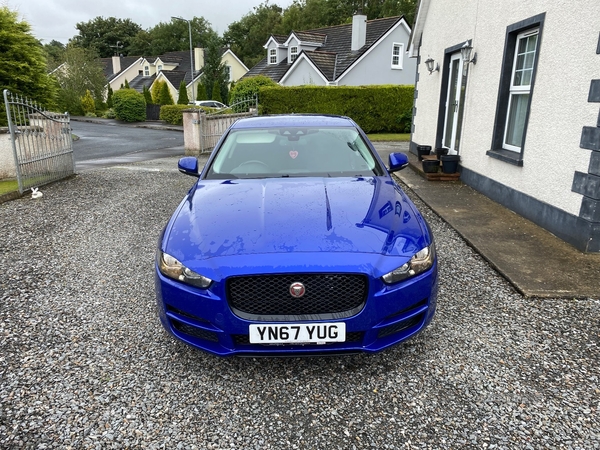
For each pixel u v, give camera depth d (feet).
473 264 13.71
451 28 28.02
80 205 22.00
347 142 12.81
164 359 9.00
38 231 17.76
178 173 31.32
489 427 7.06
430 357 8.93
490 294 11.66
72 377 8.39
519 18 19.27
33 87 44.04
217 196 10.16
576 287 11.73
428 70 32.99
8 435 6.92
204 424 7.20
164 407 7.60
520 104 20.22
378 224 8.69
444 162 26.27
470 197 22.25
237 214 9.11
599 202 13.80
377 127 68.08
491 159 21.97
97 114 124.36
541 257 13.85
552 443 6.72
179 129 82.69
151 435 6.96
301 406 7.62
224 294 7.66
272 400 7.78
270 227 8.49
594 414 7.31
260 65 108.58
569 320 10.31
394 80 86.89
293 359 8.98
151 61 184.14
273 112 65.62
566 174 15.62
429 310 8.57
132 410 7.52
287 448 6.71
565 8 15.88
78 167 35.60
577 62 15.17
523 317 10.46
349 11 177.47
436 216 19.16
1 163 28.78
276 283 7.68
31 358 9.02
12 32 43.11
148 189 25.71
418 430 7.03
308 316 7.70
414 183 25.88
